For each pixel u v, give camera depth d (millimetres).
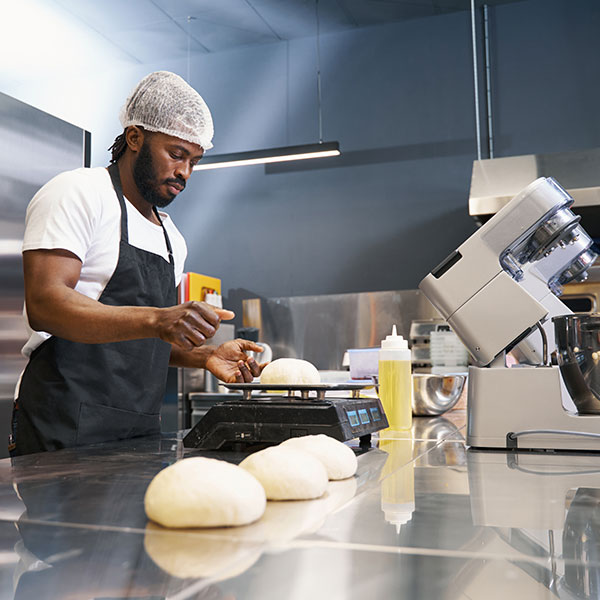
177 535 470
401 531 476
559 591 341
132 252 1382
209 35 4410
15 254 2549
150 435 1323
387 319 4039
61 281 1187
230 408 984
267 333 4285
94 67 4863
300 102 4461
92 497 617
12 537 467
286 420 943
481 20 4125
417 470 793
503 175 3301
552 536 457
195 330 985
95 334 1085
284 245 4402
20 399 1295
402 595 335
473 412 1025
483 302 1032
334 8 4082
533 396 994
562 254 1337
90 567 391
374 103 4301
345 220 4285
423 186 4145
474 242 1048
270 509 562
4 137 2508
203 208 4609
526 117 3980
